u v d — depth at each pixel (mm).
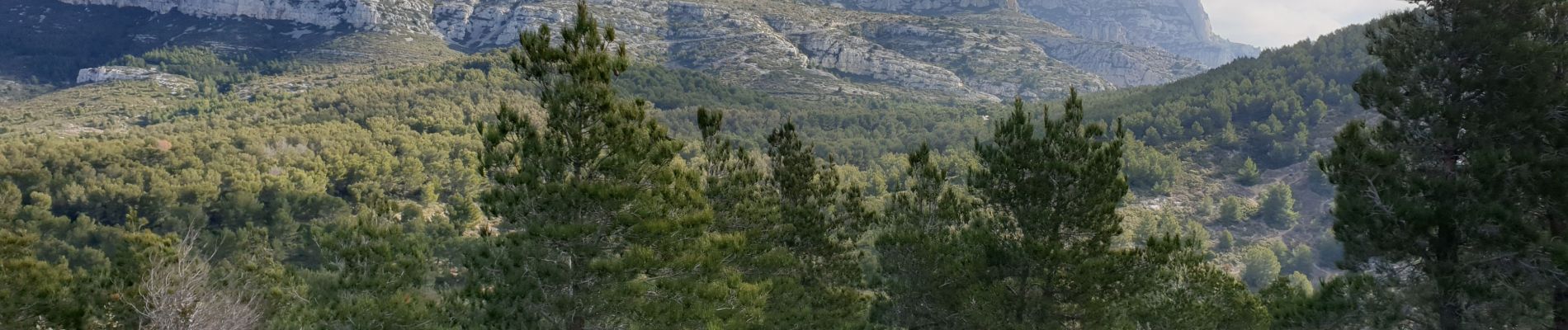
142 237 20484
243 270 22156
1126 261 15992
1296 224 88938
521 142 13320
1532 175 12273
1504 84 13195
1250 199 97438
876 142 133500
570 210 13055
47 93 178375
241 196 59781
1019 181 16906
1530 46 12703
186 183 62875
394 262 17203
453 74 150125
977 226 17750
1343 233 14523
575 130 13117
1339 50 132875
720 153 20375
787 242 20266
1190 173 105438
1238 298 18422
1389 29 14758
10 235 16750
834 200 21594
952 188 19438
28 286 15992
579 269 13398
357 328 14141
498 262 13211
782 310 18188
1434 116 13461
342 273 16891
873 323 20641
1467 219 12484
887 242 18859
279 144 80375
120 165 67188
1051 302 16516
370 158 77688
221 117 119000
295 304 19281
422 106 118688
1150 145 115375
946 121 149375
